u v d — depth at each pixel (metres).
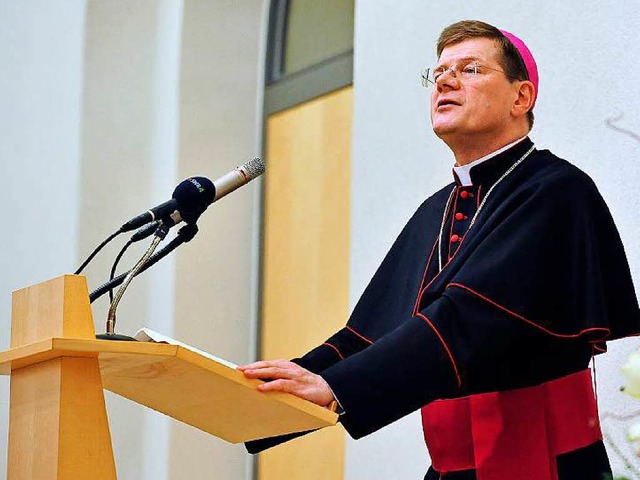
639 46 6.70
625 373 3.04
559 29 7.13
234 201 10.82
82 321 4.25
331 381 4.63
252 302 10.74
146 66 11.13
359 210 8.53
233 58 10.98
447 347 4.80
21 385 4.29
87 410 4.14
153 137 11.04
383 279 5.87
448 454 5.29
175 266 10.52
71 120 11.04
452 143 5.54
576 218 5.11
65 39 11.27
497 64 5.44
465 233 5.39
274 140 10.87
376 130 8.48
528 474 5.06
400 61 8.36
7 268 11.76
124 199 10.95
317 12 10.70
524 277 4.95
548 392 5.13
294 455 10.01
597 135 6.83
